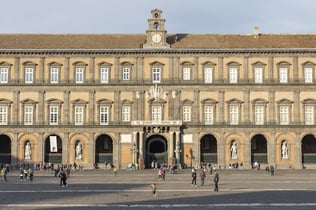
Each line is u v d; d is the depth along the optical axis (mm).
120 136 123938
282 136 124062
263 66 125438
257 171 113125
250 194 60656
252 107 124500
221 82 124750
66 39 129125
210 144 128375
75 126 123750
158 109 124812
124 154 123562
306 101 124438
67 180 85938
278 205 49906
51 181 84375
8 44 126375
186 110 124750
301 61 125562
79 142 124125
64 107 124438
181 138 123750
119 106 124562
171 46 126250
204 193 62125
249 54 125500
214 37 130500
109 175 99625
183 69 125375
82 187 71312
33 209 47344
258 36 130875
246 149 123500
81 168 119500
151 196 58406
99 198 56500
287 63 125438
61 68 125375
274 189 67625
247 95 124688
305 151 127625
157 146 129750
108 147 128125
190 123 124000
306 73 125312
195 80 124875
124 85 124688
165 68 125438
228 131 123938
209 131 123812
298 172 109125
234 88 124750
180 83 124625
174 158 121750
